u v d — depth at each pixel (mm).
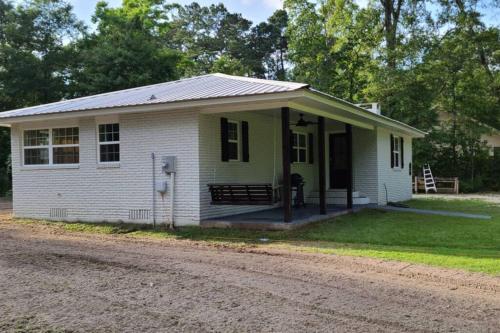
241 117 12969
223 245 8828
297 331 4242
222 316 4660
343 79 31500
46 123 13070
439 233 10023
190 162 11070
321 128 12141
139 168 11719
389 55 28609
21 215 13477
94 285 5852
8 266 6965
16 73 26125
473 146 26672
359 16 30625
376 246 8633
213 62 49125
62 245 8906
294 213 12633
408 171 20594
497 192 25031
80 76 27719
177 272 6516
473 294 5363
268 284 5840
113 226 11445
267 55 54594
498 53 27594
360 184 16766
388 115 27312
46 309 4938
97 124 12352
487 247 8469
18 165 13539
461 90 26844
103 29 31688
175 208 11242
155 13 38844
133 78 26578
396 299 5176
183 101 10453
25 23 27578
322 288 5648
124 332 4273
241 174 12852
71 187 12711
